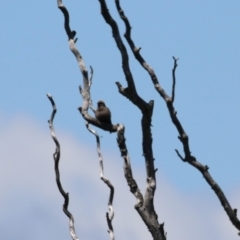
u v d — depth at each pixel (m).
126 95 40.62
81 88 44.66
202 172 39.06
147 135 40.75
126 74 40.81
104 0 41.31
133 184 41.00
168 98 39.34
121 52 40.78
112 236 44.00
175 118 39.19
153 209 40.28
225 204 38.81
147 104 40.72
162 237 39.91
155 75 40.16
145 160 40.78
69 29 44.88
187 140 38.84
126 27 40.75
